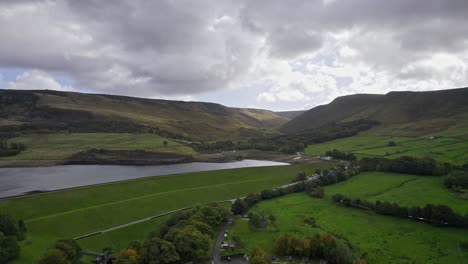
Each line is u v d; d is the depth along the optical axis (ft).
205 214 428.15
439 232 387.96
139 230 429.38
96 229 424.87
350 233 399.24
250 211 495.00
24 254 327.06
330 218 452.76
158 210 505.66
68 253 304.71
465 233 380.17
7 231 352.90
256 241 382.01
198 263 327.67
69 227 420.36
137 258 308.19
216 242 377.09
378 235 391.24
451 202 463.42
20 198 503.61
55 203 497.05
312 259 341.82
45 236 390.21
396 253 345.51
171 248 318.86
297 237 380.58
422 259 330.95
